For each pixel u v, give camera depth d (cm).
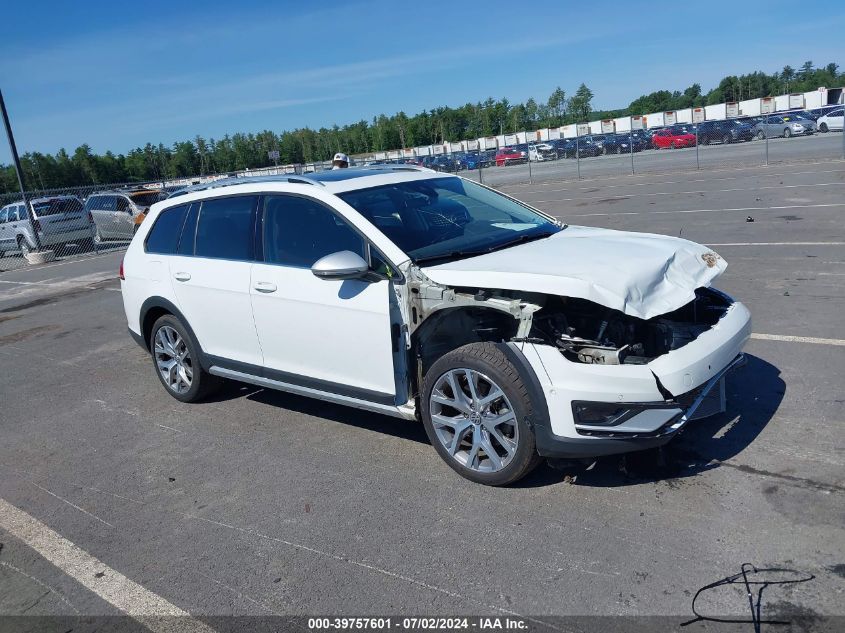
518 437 359
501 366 358
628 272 362
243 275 484
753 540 314
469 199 502
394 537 348
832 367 502
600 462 398
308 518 375
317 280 436
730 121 3812
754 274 798
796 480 359
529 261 385
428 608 293
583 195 2052
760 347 559
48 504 425
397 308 404
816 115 3706
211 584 327
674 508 346
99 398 621
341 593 309
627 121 5797
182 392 574
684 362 347
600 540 326
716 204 1432
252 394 587
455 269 387
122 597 324
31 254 1803
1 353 834
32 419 582
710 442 409
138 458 479
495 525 348
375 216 434
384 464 429
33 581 345
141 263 577
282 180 484
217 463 457
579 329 391
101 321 965
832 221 1080
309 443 473
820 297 681
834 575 286
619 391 336
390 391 417
